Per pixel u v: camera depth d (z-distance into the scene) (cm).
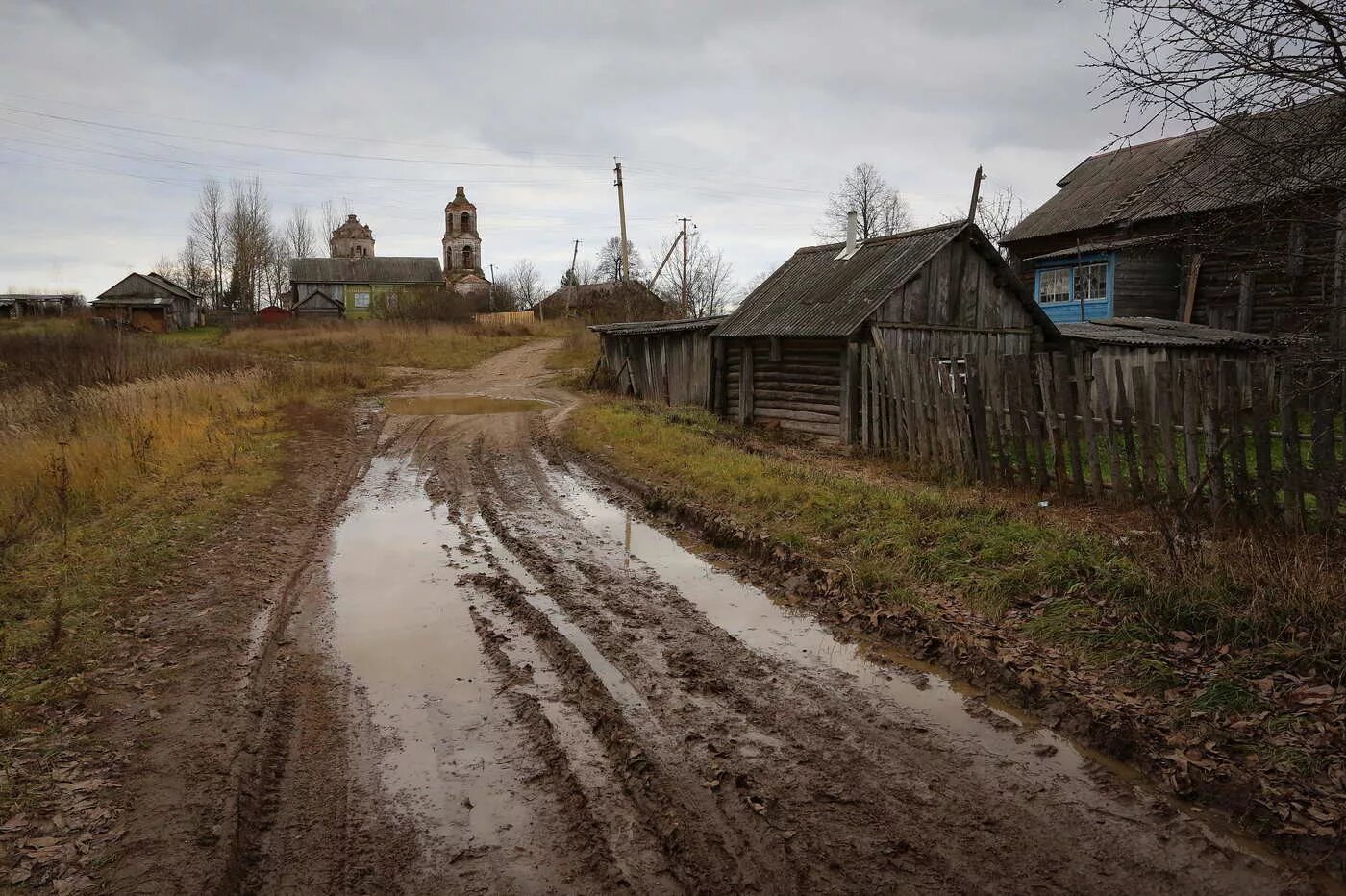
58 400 1602
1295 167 535
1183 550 613
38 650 557
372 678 542
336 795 405
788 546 775
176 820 371
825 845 355
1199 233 609
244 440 1452
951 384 1072
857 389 1391
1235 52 516
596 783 411
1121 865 340
